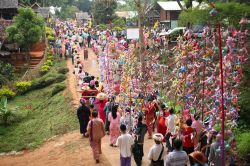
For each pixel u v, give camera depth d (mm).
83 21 81812
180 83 14352
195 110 13516
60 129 22406
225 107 11328
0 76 38125
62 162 16047
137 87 18125
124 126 12281
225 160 10609
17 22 43188
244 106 14516
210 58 12539
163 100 16906
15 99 35125
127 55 21281
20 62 44812
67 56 44750
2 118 27531
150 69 19703
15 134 25109
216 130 11766
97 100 18391
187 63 13953
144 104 16594
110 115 16172
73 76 35750
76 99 27344
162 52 21625
